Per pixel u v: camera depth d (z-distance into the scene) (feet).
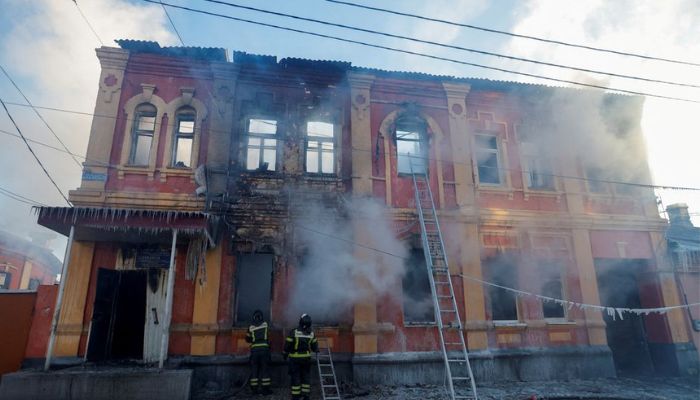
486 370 36.70
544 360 38.42
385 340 36.22
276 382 33.88
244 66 41.06
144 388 28.17
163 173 37.24
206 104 39.81
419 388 33.73
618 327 44.73
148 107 39.34
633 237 44.16
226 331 34.32
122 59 39.27
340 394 31.63
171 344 33.60
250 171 38.83
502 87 45.60
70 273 33.78
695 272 44.34
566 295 41.37
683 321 42.16
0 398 27.02
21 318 33.37
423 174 42.06
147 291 34.94
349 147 41.19
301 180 39.55
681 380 38.34
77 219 30.32
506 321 39.88
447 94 44.52
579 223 42.93
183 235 34.40
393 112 42.98
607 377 38.99
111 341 34.86
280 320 35.42
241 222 37.11
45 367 28.89
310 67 41.98
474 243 40.19
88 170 36.11
